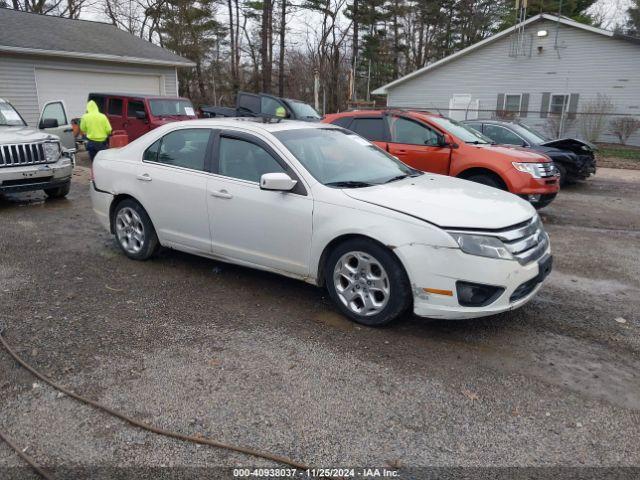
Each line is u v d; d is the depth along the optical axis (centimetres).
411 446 275
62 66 1786
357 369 349
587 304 469
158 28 3484
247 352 370
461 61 2572
